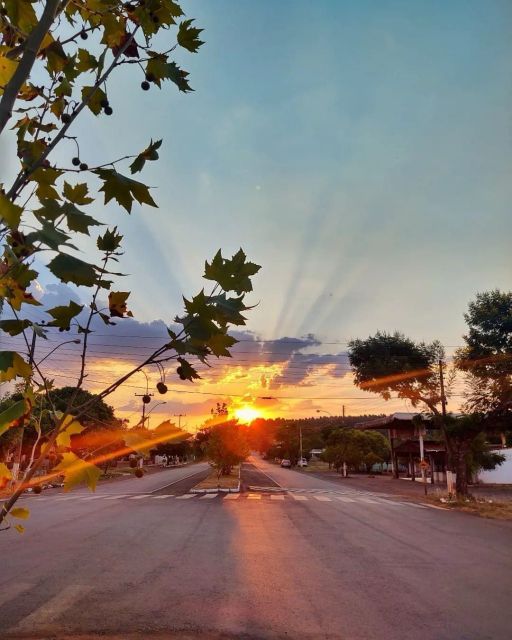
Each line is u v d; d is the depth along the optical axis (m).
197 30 1.68
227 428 36.06
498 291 21.88
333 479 43.66
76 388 1.36
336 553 9.05
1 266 1.27
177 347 1.31
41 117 1.69
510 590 6.61
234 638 4.72
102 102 1.64
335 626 5.12
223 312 1.30
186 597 6.04
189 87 1.69
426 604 5.93
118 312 1.37
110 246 1.32
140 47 1.65
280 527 12.29
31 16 1.42
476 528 13.20
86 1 1.63
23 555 8.53
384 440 63.44
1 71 1.39
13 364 1.31
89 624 4.98
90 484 1.34
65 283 1.24
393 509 18.02
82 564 7.82
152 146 1.43
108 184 1.36
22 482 1.31
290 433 102.88
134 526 12.19
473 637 4.88
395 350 24.47
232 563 7.98
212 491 25.05
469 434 23.09
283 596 6.17
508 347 21.42
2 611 5.40
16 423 1.36
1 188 1.35
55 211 1.29
